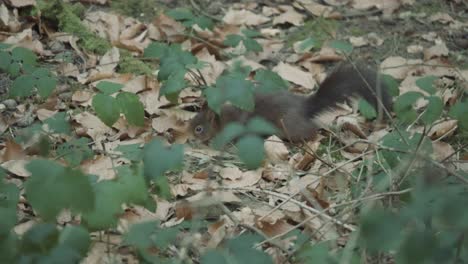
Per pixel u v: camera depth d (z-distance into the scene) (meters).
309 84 10.40
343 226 6.54
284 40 11.47
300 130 9.09
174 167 5.44
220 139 5.08
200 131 9.21
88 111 9.32
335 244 6.13
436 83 10.23
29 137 7.36
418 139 7.19
